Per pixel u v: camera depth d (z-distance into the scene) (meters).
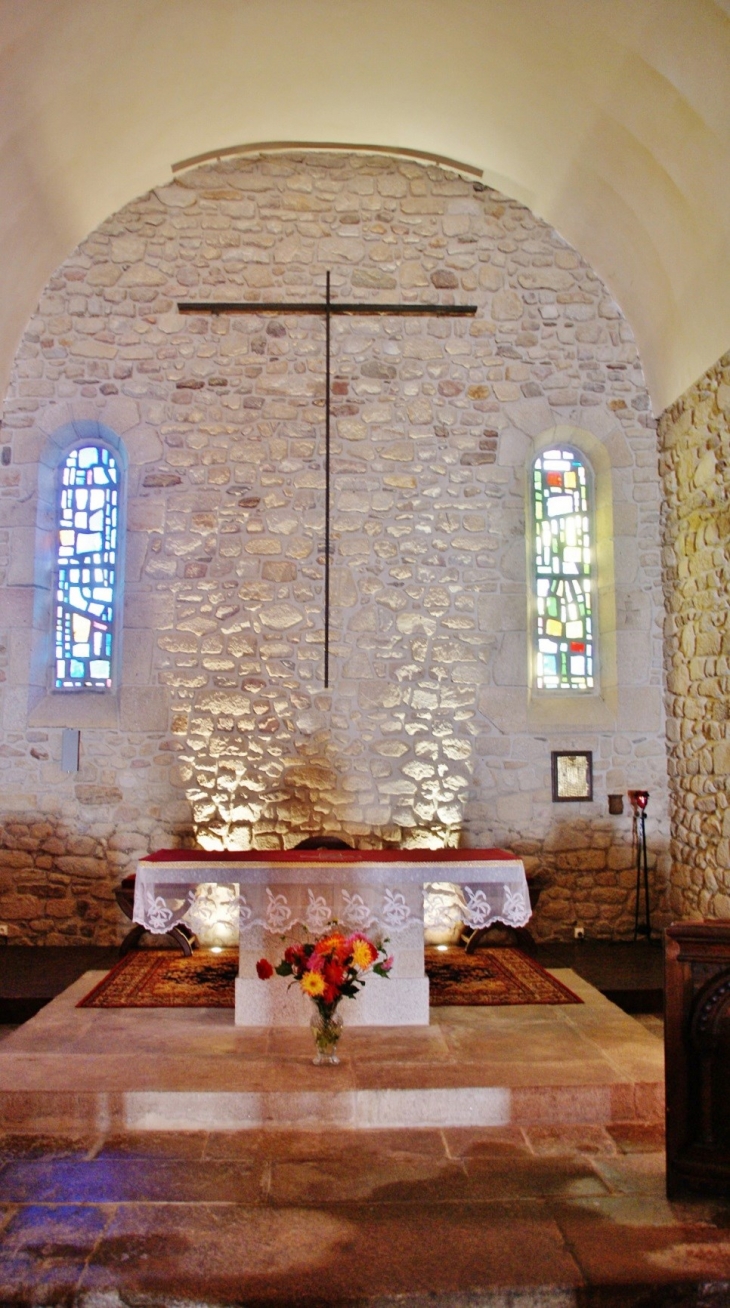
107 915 6.63
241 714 6.75
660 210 6.14
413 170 7.19
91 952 6.38
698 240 5.95
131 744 6.71
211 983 5.54
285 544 6.88
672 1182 3.27
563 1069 4.12
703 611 6.33
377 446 6.98
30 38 5.02
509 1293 2.70
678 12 4.88
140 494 6.87
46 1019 4.83
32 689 6.74
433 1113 3.87
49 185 6.17
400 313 7.04
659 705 6.92
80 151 6.17
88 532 7.06
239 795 6.70
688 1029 3.31
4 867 6.64
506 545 6.97
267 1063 4.19
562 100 6.01
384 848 6.72
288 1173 3.42
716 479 6.13
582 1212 3.16
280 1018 4.75
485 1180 3.38
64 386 6.91
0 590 6.76
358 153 7.16
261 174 7.12
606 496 7.10
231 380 6.98
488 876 4.84
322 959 4.16
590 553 7.23
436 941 6.61
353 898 4.82
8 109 5.35
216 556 6.85
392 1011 4.78
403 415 7.02
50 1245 2.94
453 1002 5.17
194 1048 4.38
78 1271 2.80
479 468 7.01
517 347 7.11
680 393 6.66
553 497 7.24
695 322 6.30
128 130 6.30
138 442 6.90
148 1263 2.84
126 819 6.68
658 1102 3.95
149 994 5.29
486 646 6.89
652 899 6.82
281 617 6.83
